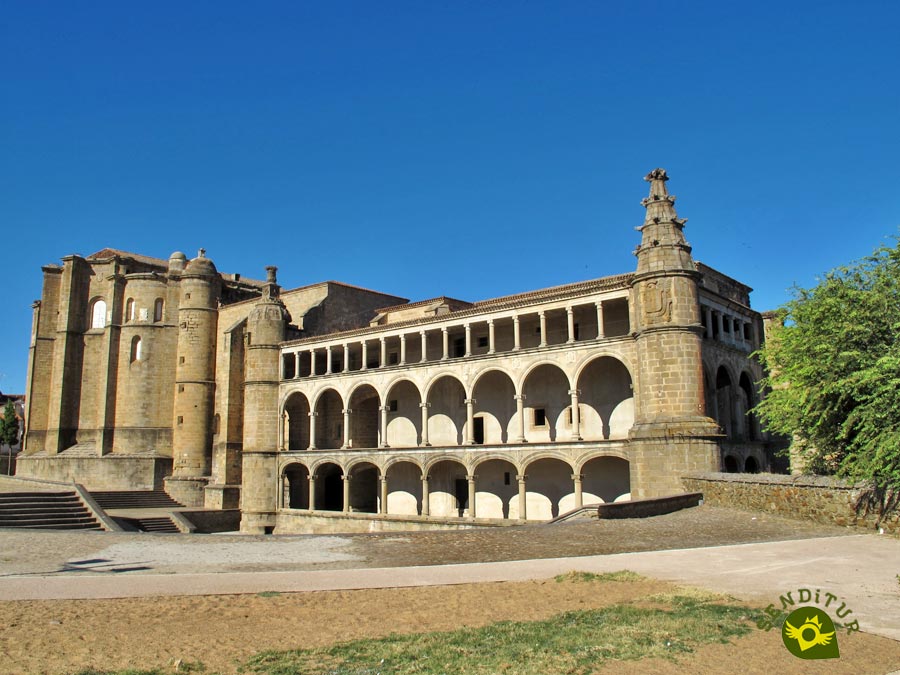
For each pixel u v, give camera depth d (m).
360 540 26.27
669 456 40.53
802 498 28.80
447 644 12.54
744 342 52.59
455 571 19.39
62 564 21.31
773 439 52.75
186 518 57.12
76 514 45.59
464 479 58.41
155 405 81.12
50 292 88.25
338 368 70.44
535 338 54.38
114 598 16.14
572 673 10.97
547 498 52.31
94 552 23.78
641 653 11.77
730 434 49.50
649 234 44.44
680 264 43.34
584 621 13.84
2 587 17.31
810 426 30.69
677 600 15.38
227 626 13.87
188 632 13.43
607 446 45.69
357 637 13.14
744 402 52.25
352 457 60.34
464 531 28.23
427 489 55.19
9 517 42.44
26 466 83.62
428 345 61.34
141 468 77.50
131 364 81.62
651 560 20.78
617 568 19.53
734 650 11.91
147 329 81.94
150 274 83.06
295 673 11.16
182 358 78.94
